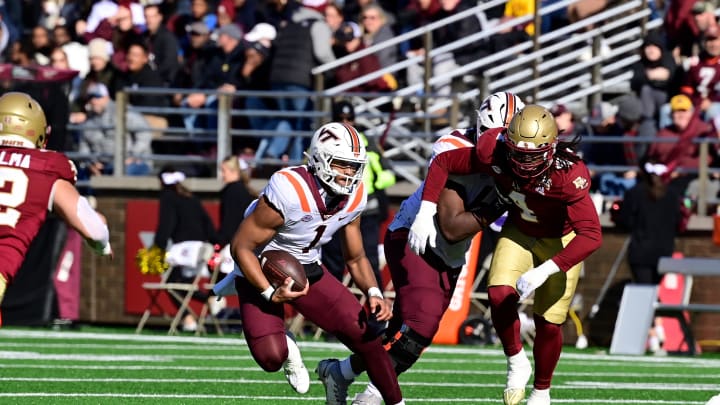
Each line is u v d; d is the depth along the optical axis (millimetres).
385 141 52156
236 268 23344
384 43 52250
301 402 27969
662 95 51594
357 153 21938
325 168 21953
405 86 54844
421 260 24516
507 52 53250
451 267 24625
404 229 25125
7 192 21812
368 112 52812
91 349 40594
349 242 23062
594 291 49500
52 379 31547
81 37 61938
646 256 46562
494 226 46906
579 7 56875
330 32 53094
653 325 47000
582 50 55000
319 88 52406
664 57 51594
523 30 54938
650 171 46438
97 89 55719
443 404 28172
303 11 53750
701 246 48656
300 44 52688
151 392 29312
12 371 33188
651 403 29281
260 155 53344
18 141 22156
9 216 21797
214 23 59781
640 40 56344
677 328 47406
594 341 49531
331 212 22312
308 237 22516
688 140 49312
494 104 23859
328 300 22641
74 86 58312
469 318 47094
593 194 50844
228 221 47562
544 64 53938
